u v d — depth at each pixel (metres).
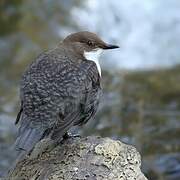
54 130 7.91
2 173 11.90
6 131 13.67
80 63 8.56
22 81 8.30
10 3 21.36
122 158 8.12
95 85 8.69
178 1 22.34
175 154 13.22
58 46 8.98
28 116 7.93
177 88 16.58
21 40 19.91
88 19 21.88
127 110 15.12
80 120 8.67
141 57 20.27
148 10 22.16
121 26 21.83
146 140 13.78
